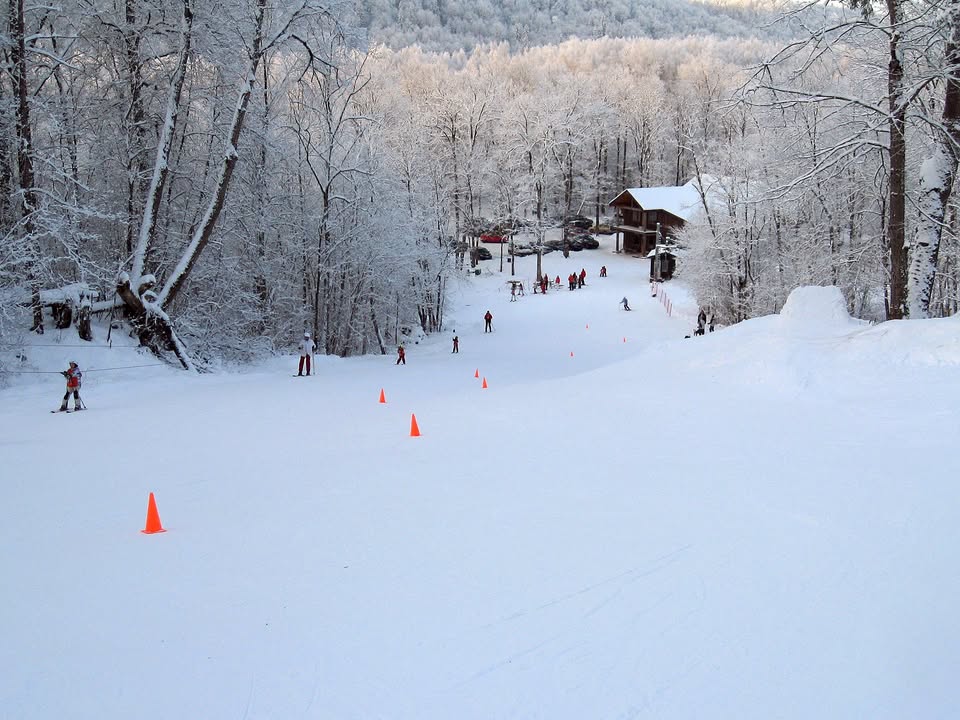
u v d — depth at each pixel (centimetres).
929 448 1052
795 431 1234
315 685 585
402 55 11225
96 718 554
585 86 9675
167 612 717
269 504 1041
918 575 698
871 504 871
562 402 1733
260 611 711
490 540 860
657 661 595
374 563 812
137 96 2939
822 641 609
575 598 704
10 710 565
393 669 602
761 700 541
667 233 7350
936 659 576
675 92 10394
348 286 4031
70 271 2956
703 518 880
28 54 2586
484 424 1554
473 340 4656
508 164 7869
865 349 1540
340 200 3862
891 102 1869
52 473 1242
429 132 6994
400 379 2603
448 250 5362
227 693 579
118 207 3131
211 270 3269
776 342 1738
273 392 2225
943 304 2777
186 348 2989
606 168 10188
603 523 890
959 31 1758
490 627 660
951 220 2472
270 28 3095
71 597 757
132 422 1698
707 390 1639
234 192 3372
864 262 3052
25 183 2408
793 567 736
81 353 2406
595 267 7681
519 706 546
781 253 3809
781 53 1895
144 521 988
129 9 2847
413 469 1196
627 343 4281
